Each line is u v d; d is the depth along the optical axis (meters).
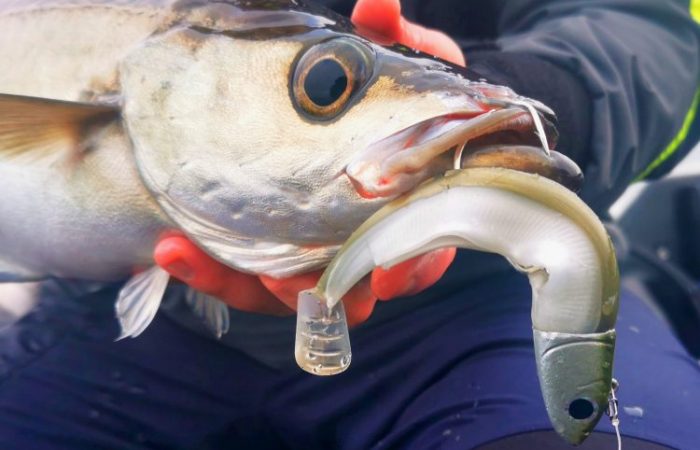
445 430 0.32
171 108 0.25
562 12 0.42
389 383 0.36
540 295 0.20
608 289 0.20
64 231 0.29
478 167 0.21
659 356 0.34
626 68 0.37
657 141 0.40
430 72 0.23
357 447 0.36
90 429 0.38
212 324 0.34
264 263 0.26
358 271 0.21
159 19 0.26
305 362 0.22
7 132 0.27
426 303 0.38
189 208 0.26
